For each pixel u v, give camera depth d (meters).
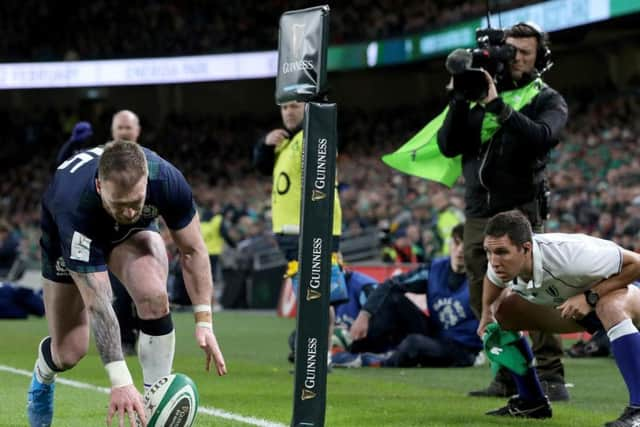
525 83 7.97
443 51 30.16
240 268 25.88
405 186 27.81
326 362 5.02
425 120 36.28
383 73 40.28
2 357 12.03
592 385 9.41
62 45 41.00
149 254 5.59
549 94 7.94
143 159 4.83
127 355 12.12
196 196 36.47
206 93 44.28
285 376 10.13
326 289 5.01
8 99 45.16
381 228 21.00
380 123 37.47
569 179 23.62
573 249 6.24
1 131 43.53
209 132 42.03
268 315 23.02
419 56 31.50
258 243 26.19
